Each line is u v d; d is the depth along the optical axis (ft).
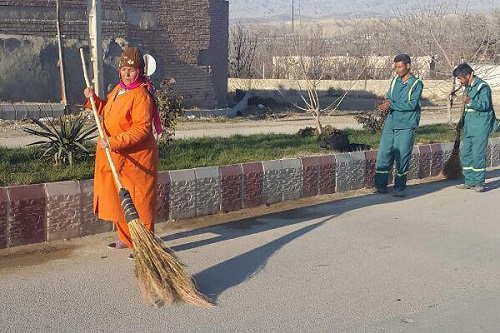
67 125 25.79
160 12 75.77
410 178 35.68
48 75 64.54
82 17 67.31
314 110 47.70
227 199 26.27
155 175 19.58
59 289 17.39
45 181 22.13
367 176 32.53
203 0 79.15
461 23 70.28
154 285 16.71
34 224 20.72
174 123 30.68
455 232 24.67
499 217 27.35
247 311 16.44
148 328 15.21
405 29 95.45
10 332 14.75
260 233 23.59
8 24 63.36
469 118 32.83
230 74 149.69
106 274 18.61
